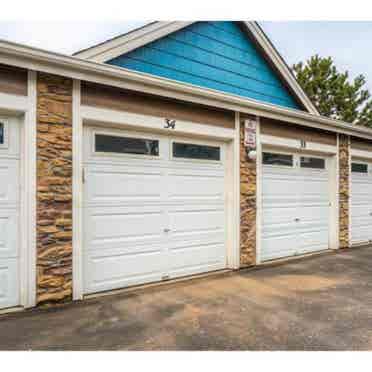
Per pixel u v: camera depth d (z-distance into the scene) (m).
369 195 7.76
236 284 4.27
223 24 5.46
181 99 4.35
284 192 5.97
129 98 4.00
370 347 2.53
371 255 6.23
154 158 4.36
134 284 4.16
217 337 2.69
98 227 3.89
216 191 5.00
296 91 6.39
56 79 3.49
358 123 14.33
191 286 4.18
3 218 3.31
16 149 3.38
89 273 3.82
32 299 3.32
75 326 2.90
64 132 3.53
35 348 2.50
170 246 4.50
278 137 5.69
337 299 3.68
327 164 6.79
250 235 5.25
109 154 3.98
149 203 4.31
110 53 4.16
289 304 3.51
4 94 3.21
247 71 5.78
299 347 2.53
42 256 3.38
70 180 3.56
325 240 6.71
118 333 2.76
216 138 4.95
